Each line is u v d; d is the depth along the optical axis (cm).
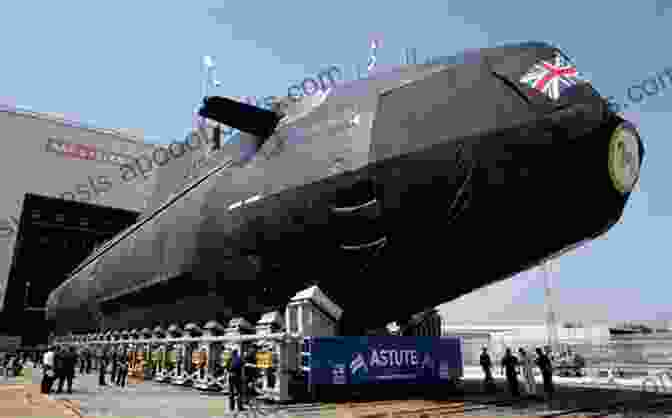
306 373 1252
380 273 1246
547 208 1072
